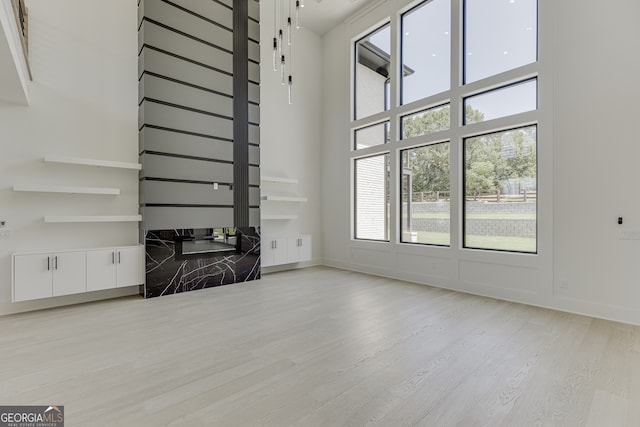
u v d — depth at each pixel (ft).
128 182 15.37
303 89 22.97
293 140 22.40
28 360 8.55
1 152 12.39
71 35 13.89
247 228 18.58
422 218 18.25
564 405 6.57
